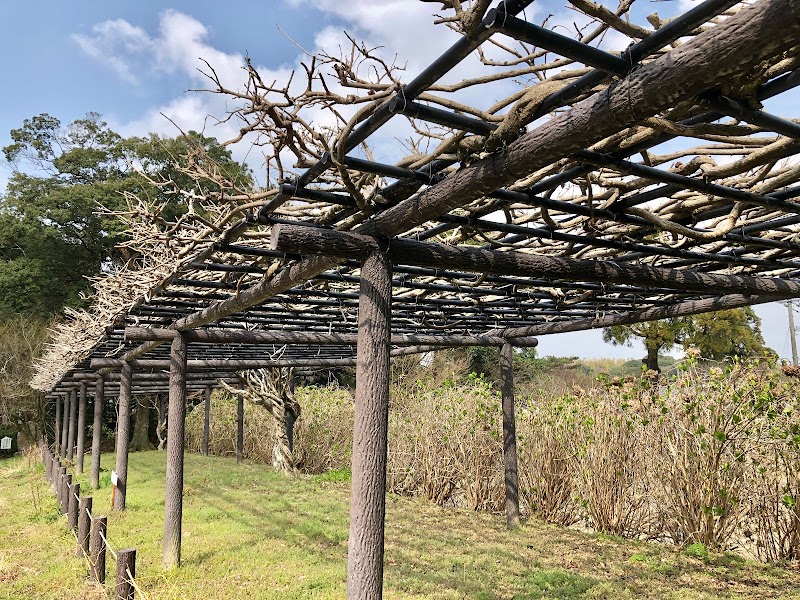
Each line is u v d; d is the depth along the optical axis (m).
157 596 4.00
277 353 8.15
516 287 4.87
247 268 3.88
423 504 8.73
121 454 7.85
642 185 2.47
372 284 2.74
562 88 1.68
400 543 6.41
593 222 2.88
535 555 5.93
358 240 2.73
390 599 4.59
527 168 1.90
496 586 4.95
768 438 5.74
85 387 12.51
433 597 4.67
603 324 6.06
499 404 8.59
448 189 2.21
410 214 2.47
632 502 6.75
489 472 8.31
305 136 2.28
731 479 5.93
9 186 19.56
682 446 6.26
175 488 5.24
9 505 8.59
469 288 4.71
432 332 7.53
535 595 4.71
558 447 7.59
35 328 17.83
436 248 3.03
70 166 19.03
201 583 4.84
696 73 1.36
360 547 2.55
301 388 14.04
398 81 1.80
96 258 19.33
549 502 7.54
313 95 1.96
